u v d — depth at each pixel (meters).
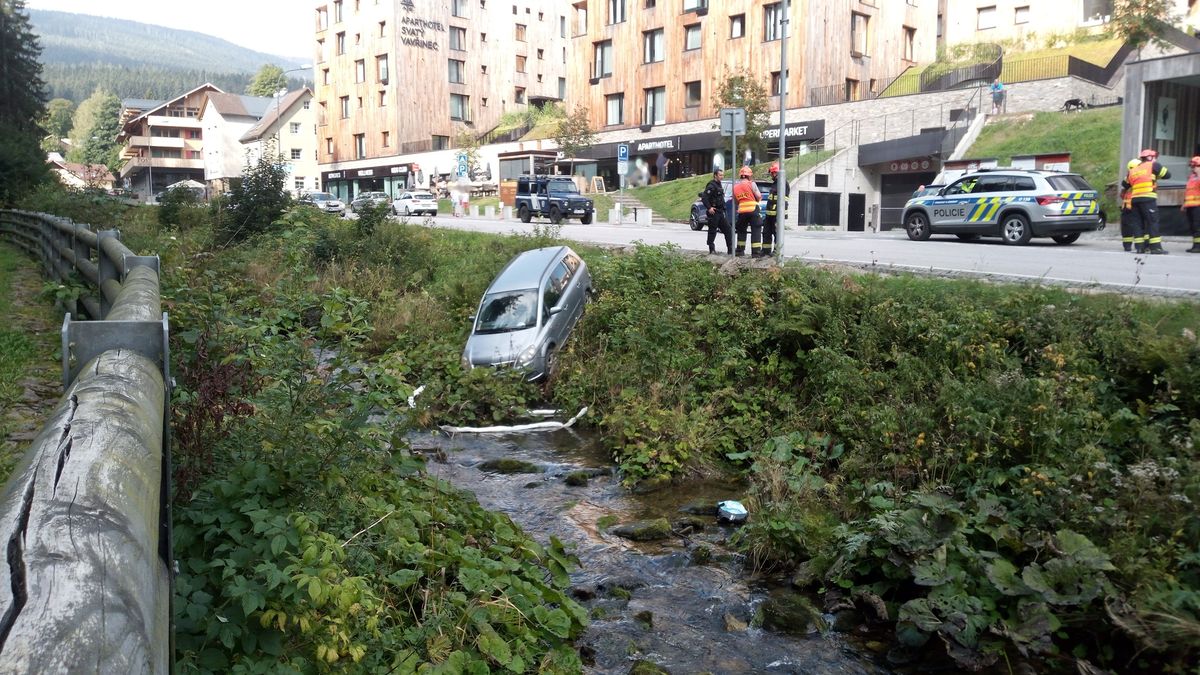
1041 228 19.56
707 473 9.07
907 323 10.14
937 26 55.81
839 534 6.63
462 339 14.31
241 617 3.13
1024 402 7.64
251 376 4.63
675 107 48.19
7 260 15.45
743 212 15.81
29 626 1.08
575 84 54.09
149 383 2.33
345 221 22.38
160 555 2.11
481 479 8.87
